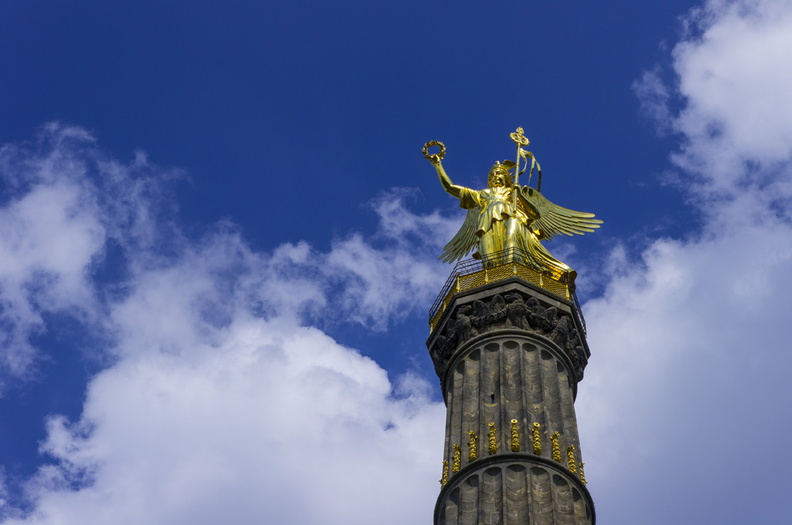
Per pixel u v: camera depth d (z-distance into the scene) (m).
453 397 49.12
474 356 50.25
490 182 59.50
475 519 42.94
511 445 44.97
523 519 42.44
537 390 48.25
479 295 51.88
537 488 43.72
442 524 44.19
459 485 44.41
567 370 50.56
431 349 52.88
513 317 50.88
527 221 58.03
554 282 53.41
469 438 46.28
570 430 47.59
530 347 50.19
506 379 48.59
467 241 58.81
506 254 54.50
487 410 47.31
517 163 59.84
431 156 60.59
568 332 51.56
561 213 59.91
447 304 52.66
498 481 43.81
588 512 44.50
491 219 56.47
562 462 45.19
